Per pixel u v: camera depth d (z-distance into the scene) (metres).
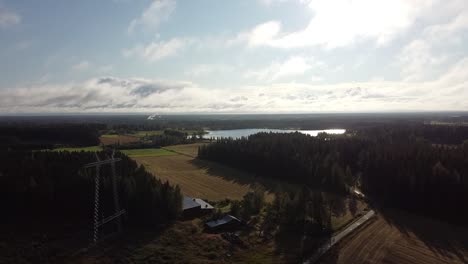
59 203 57.62
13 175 59.94
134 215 57.59
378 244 53.03
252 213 64.56
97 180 52.50
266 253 49.44
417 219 64.94
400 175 75.31
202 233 55.16
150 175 70.06
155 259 46.41
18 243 47.91
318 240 54.12
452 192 67.19
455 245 52.94
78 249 47.59
